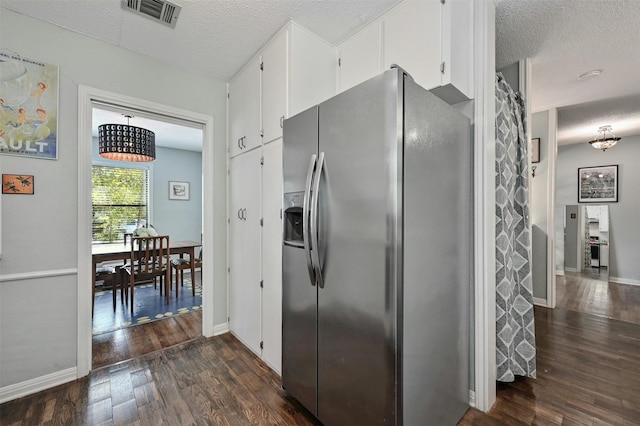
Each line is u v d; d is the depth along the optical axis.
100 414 1.63
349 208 1.31
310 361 1.56
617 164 5.00
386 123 1.16
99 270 3.61
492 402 1.70
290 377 1.71
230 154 2.78
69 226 1.98
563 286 4.43
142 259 3.72
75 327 1.99
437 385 1.39
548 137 3.55
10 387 1.77
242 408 1.69
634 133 4.74
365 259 1.24
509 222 1.96
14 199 1.80
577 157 5.42
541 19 1.97
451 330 1.52
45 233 1.90
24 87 1.83
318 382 1.50
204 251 2.70
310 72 2.04
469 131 1.70
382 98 1.17
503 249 1.87
